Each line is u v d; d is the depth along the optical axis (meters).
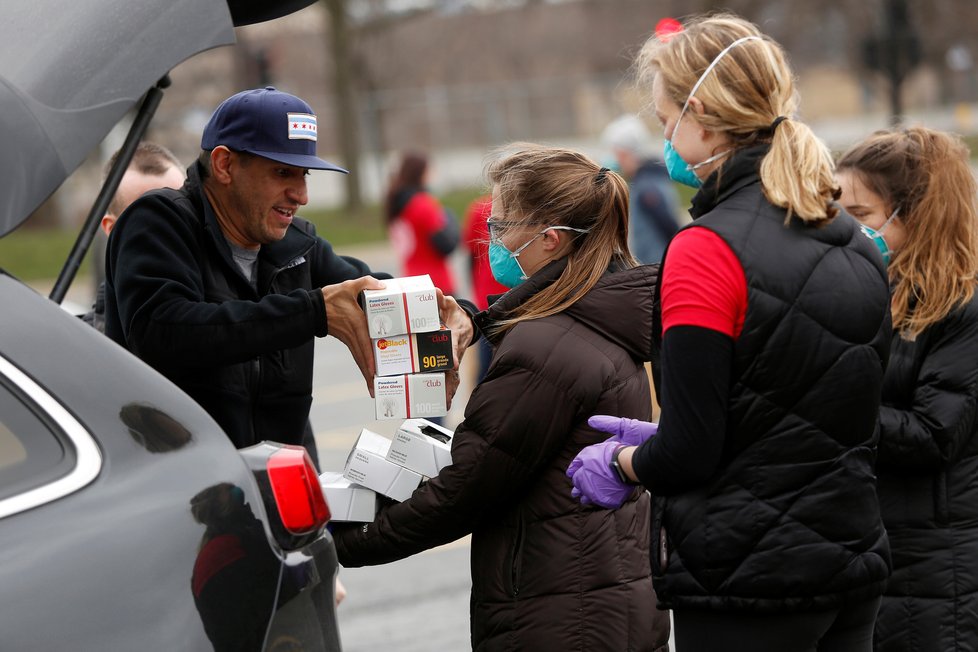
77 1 7.12
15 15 7.11
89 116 6.60
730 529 7.39
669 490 7.56
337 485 9.16
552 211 8.74
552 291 8.74
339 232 74.88
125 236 9.16
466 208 79.94
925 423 9.38
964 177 9.68
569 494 8.66
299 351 9.88
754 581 7.37
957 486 9.62
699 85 7.64
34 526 5.80
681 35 7.87
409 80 123.94
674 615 7.88
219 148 9.29
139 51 6.96
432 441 9.15
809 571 7.34
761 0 104.12
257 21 9.75
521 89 103.94
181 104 90.94
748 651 7.51
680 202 70.62
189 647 5.90
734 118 7.56
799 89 8.20
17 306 6.40
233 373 9.41
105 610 5.74
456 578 17.67
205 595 6.10
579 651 8.62
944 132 10.02
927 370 9.47
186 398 6.74
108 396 6.36
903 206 9.72
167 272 9.00
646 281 8.77
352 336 9.06
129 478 6.17
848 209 9.95
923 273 9.58
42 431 6.08
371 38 106.06
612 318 8.69
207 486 6.39
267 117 9.23
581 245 8.84
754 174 7.56
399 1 97.50
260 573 6.47
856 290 7.45
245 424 9.49
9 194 6.14
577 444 8.63
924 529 9.65
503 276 9.39
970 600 9.61
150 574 5.93
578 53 127.62
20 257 64.88
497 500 8.64
